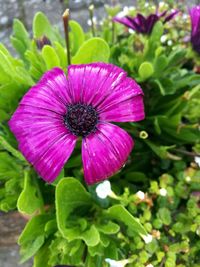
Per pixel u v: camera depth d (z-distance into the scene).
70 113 0.08
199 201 0.10
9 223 0.15
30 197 0.09
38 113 0.08
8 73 0.09
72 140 0.08
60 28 0.20
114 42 0.14
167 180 0.10
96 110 0.09
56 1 0.21
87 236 0.09
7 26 0.22
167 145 0.11
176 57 0.11
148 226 0.09
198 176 0.10
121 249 0.10
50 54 0.10
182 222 0.10
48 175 0.08
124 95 0.08
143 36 0.12
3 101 0.10
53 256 0.10
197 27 0.10
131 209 0.10
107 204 0.10
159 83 0.10
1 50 0.10
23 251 0.10
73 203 0.10
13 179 0.10
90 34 0.13
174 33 0.14
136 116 0.08
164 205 0.10
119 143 0.08
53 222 0.09
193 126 0.11
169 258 0.09
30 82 0.10
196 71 0.12
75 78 0.09
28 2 0.22
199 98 0.11
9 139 0.10
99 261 0.10
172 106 0.11
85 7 0.21
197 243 0.10
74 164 0.10
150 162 0.11
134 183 0.11
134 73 0.11
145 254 0.09
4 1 0.23
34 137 0.08
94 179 0.08
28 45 0.12
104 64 0.09
